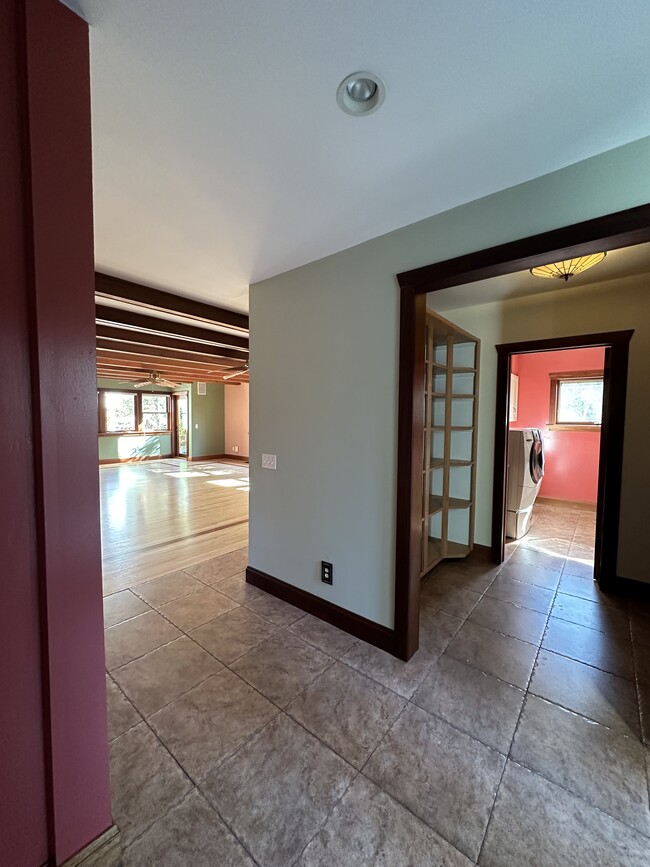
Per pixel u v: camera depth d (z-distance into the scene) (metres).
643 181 1.33
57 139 0.95
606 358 2.91
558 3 0.88
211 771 1.39
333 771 1.39
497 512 3.40
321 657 2.06
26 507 0.95
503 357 3.36
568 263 2.25
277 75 1.07
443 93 1.13
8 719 0.94
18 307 0.92
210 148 1.38
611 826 1.21
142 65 1.04
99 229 1.98
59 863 1.03
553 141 1.33
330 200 1.71
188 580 3.07
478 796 1.30
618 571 2.84
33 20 0.89
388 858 1.12
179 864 1.10
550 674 1.93
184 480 7.84
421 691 1.80
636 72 1.05
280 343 2.63
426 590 2.88
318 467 2.44
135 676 1.91
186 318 3.66
